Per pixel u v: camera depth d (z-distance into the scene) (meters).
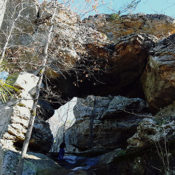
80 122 16.47
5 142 9.21
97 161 11.07
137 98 14.58
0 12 4.43
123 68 13.24
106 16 15.95
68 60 12.18
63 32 11.51
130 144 9.38
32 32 11.48
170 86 10.92
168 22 15.25
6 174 7.88
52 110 14.21
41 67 8.24
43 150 11.32
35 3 11.20
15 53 10.77
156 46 11.95
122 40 12.51
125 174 8.52
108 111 14.82
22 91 10.20
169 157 7.67
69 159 12.50
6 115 9.90
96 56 12.98
